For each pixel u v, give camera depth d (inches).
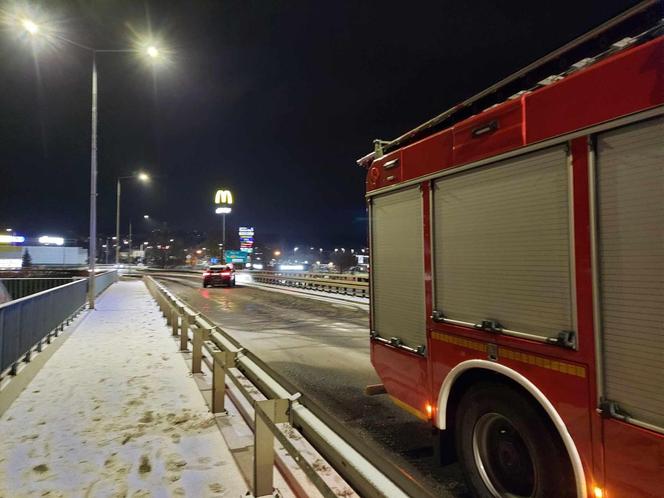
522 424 105.5
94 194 679.7
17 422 188.1
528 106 106.3
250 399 136.9
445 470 149.7
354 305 727.7
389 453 164.2
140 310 639.1
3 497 129.2
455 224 130.3
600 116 89.4
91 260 663.8
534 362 102.1
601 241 88.5
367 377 276.7
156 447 162.7
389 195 167.2
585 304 90.9
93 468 146.6
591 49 106.5
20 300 256.2
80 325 482.3
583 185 92.4
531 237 104.7
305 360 323.9
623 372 83.4
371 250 180.7
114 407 206.8
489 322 115.2
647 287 80.0
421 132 162.1
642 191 81.7
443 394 133.4
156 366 288.7
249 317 584.4
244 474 140.6
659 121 79.5
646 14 93.2
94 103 687.1
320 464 149.4
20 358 253.1
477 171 122.3
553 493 98.4
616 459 84.1
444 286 134.3
